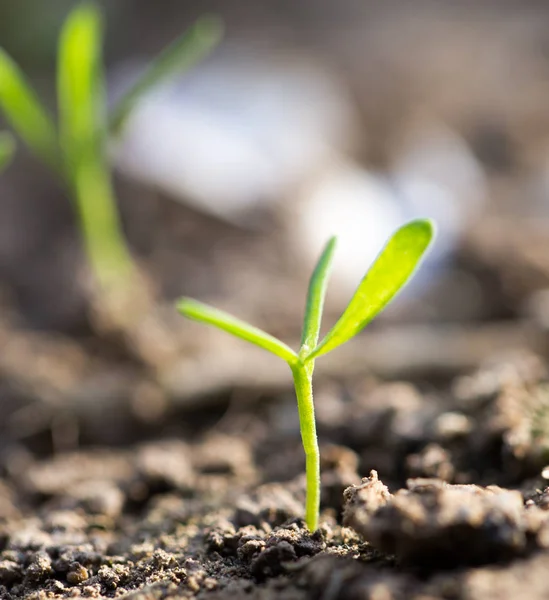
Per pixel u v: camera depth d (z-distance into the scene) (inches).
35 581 8.8
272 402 13.6
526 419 9.9
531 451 9.4
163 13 48.2
